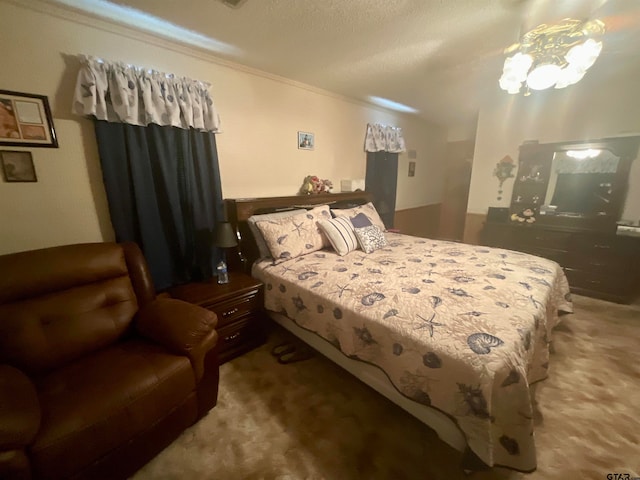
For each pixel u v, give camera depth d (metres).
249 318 2.06
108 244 1.65
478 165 3.75
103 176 1.71
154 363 1.28
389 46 1.99
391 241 2.91
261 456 1.29
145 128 1.84
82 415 1.01
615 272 2.74
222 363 1.94
